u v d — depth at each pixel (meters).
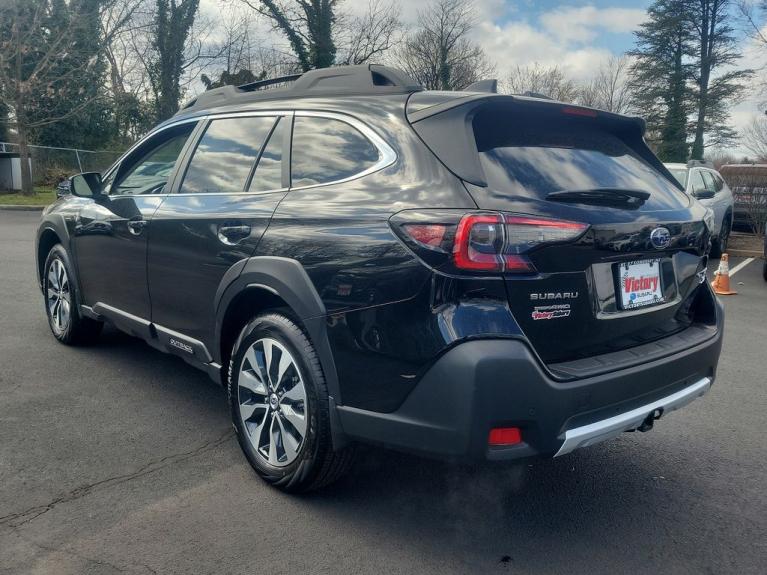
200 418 4.06
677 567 2.75
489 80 3.35
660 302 3.13
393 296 2.62
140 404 4.24
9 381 4.54
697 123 41.81
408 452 2.64
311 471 3.00
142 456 3.53
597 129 3.40
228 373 3.55
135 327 4.31
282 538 2.83
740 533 3.02
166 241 3.84
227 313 3.43
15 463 3.38
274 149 3.48
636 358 2.87
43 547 2.69
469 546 2.84
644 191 3.06
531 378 2.48
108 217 4.43
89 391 4.43
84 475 3.29
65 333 5.25
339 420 2.86
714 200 12.29
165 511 3.00
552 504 3.23
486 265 2.47
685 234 3.17
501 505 3.20
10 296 7.06
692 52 42.12
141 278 4.13
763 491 3.43
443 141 2.78
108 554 2.66
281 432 3.14
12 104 21.41
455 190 2.62
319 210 2.99
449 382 2.46
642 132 3.55
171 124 4.31
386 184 2.85
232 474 3.37
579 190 2.78
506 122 2.97
